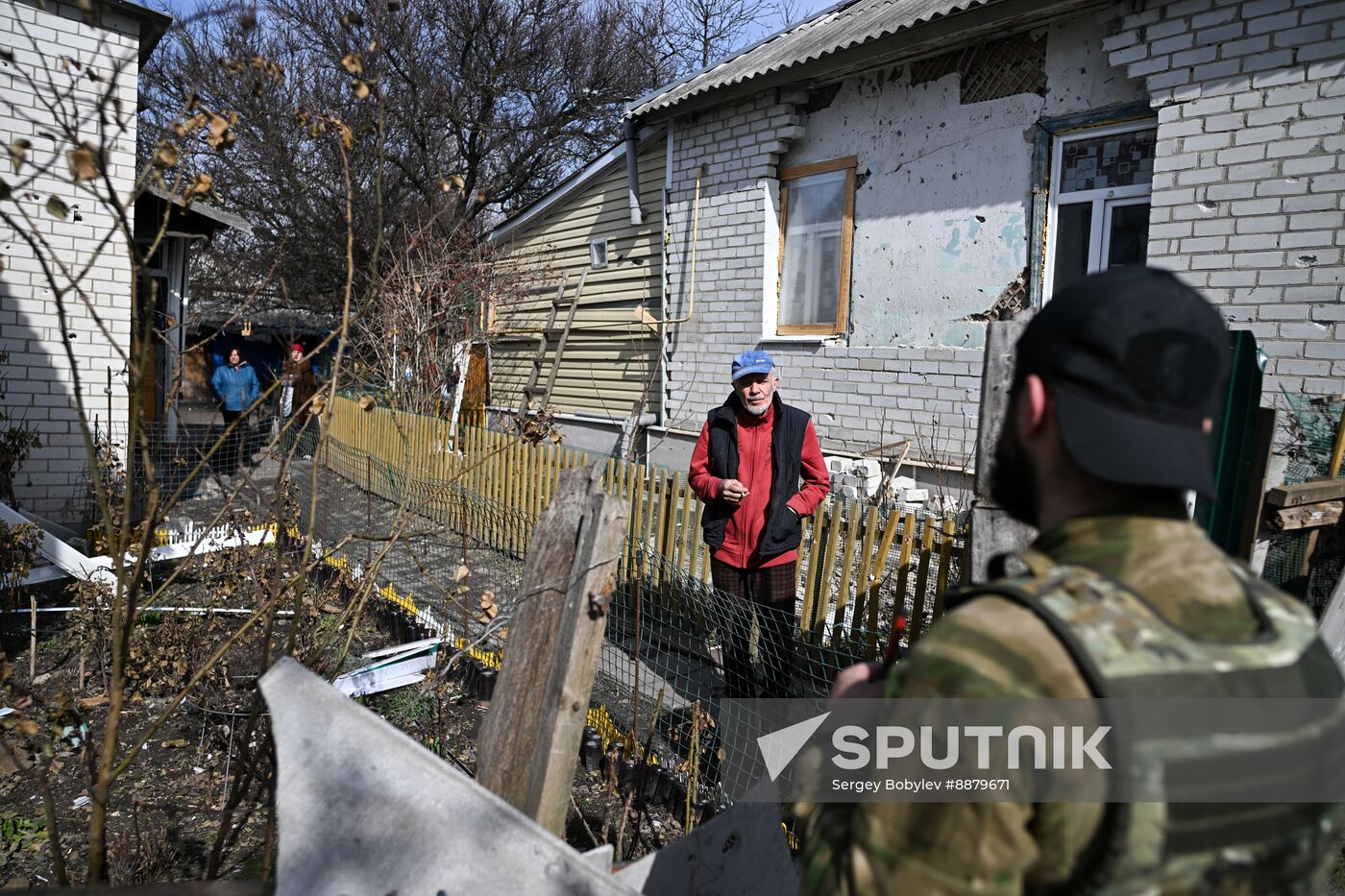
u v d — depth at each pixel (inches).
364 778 49.9
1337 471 156.3
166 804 139.4
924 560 145.2
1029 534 81.4
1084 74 251.6
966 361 280.4
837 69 305.6
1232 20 217.6
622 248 435.5
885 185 306.8
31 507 305.0
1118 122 246.5
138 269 75.3
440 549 250.2
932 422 290.8
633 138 404.5
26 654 196.2
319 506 265.0
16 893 53.2
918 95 294.7
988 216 277.3
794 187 341.4
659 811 138.6
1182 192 229.1
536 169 888.9
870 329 314.5
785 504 165.6
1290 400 193.2
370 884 48.7
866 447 312.2
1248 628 36.7
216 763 151.6
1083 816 32.7
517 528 240.1
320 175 616.4
